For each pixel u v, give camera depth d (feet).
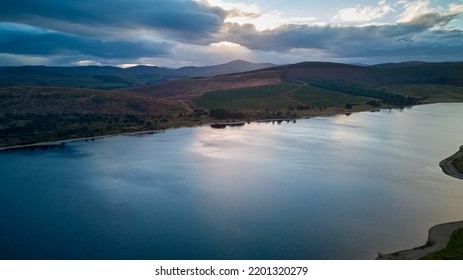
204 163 364.99
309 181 307.17
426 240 199.00
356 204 254.27
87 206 249.14
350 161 376.07
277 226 218.18
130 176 318.65
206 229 213.66
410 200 262.26
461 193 279.28
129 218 229.45
